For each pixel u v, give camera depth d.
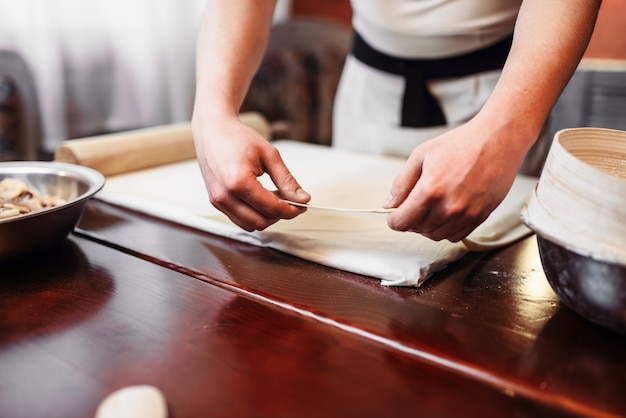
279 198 0.55
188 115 1.82
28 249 0.53
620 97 1.75
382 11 0.95
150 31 1.66
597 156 0.47
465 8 0.90
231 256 0.59
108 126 1.67
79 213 0.58
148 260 0.58
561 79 0.50
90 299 0.49
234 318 0.45
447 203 0.45
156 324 0.44
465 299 0.49
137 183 0.83
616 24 1.77
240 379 0.37
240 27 0.70
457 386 0.37
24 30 1.40
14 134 1.32
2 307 0.47
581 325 0.44
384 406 0.35
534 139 0.48
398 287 0.51
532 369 0.38
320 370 0.38
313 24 1.91
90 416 0.34
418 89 1.00
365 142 1.13
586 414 0.34
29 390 0.36
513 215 0.69
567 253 0.40
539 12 0.53
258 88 1.89
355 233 0.60
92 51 1.58
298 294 0.49
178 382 0.37
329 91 1.90
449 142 0.46
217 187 0.54
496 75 0.95
